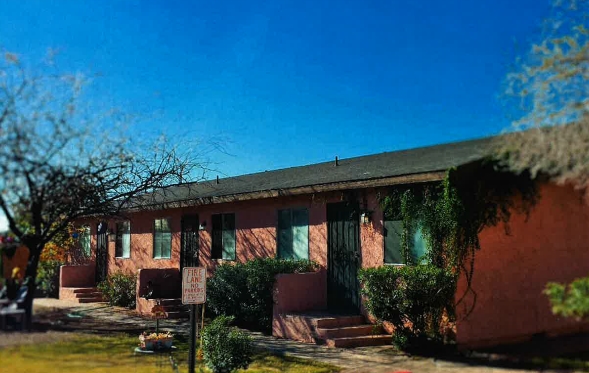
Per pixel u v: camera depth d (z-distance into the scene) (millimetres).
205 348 8734
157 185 12406
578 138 7676
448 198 10477
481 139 13039
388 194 12055
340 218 13203
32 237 7246
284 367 9242
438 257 10812
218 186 18688
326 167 16391
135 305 17297
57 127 8195
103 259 21953
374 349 10773
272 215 15031
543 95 8031
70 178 7211
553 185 12156
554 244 12133
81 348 7129
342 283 12969
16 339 6551
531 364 9289
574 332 12320
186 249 18141
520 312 11383
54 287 14188
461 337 10477
